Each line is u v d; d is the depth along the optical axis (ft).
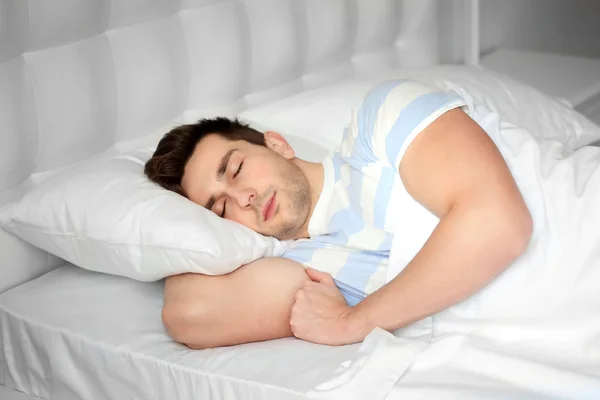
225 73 6.79
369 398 4.02
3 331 5.36
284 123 6.39
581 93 8.12
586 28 11.37
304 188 5.16
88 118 5.92
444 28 8.85
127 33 6.15
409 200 4.75
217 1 6.72
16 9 5.32
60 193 5.32
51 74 5.67
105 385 4.92
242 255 4.85
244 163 5.10
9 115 5.46
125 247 5.03
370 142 4.83
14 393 5.38
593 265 4.37
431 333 4.50
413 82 4.90
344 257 5.01
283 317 4.76
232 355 4.58
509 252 4.25
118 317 5.10
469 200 4.26
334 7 7.57
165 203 5.03
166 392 4.64
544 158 4.79
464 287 4.31
